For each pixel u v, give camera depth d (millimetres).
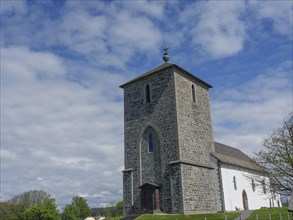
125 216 33625
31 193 88125
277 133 34031
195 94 38188
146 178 34750
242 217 28297
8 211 79062
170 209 31781
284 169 28750
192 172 33438
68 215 96562
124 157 37500
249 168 44281
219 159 37250
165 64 38625
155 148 34969
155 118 35812
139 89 38438
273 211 32438
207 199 34375
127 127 38344
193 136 35625
